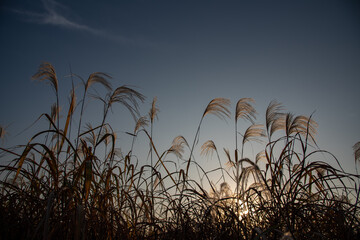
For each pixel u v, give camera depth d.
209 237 3.59
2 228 2.71
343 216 3.36
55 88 4.53
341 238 3.38
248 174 4.27
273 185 3.80
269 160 4.32
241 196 3.85
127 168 4.28
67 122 3.69
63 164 3.68
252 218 3.89
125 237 3.36
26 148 2.93
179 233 3.61
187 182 4.55
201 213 4.07
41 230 2.80
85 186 3.00
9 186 3.15
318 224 3.54
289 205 3.26
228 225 3.63
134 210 3.58
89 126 5.63
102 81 4.71
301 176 3.47
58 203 2.96
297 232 3.17
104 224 3.40
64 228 2.96
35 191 3.40
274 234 3.17
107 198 3.59
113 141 3.74
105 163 4.16
